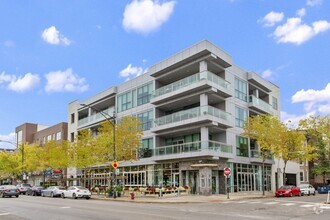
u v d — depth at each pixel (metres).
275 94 55.34
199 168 37.53
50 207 22.28
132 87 49.03
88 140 43.56
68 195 37.16
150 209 20.23
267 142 41.59
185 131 40.62
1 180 83.81
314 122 51.09
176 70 41.75
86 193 35.94
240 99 44.56
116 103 51.69
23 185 53.25
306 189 42.00
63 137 67.00
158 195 34.75
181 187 36.75
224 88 39.31
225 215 16.62
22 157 59.69
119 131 40.00
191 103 42.47
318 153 52.88
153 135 44.06
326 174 59.12
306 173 67.25
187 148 39.12
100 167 51.97
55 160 50.91
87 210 19.64
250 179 44.53
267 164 49.22
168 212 18.17
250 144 47.22
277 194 37.88
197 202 28.25
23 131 82.44
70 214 17.38
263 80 49.88
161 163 42.66
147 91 46.25
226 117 40.03
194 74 39.16
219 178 39.69
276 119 42.66
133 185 46.62
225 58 40.69
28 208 21.55
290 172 57.88
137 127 41.75
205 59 38.66
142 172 45.44
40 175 71.31
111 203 27.02
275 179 51.41
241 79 45.53
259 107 47.22
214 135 42.22
